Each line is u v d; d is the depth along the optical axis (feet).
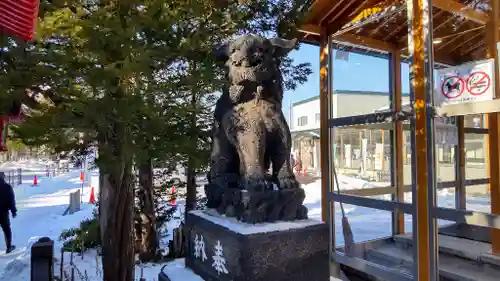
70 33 9.57
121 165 9.53
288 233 7.88
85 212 32.81
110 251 13.55
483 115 13.87
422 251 11.28
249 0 15.65
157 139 10.85
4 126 9.40
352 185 15.64
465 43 13.07
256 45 9.00
